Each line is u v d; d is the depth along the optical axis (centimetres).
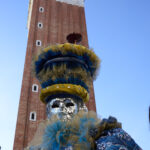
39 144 140
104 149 103
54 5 4019
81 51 183
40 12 3794
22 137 2361
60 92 172
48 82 181
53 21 3750
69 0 4222
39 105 2677
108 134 111
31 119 2531
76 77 177
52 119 147
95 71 204
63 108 166
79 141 121
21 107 2580
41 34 3472
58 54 183
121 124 120
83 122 127
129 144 106
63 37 3578
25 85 2780
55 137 132
